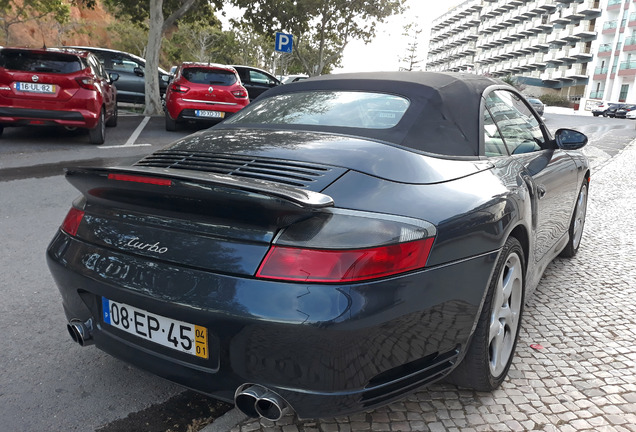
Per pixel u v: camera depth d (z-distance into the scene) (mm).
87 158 8023
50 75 8211
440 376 1971
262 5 26078
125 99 16891
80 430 2080
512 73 88000
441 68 128875
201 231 1744
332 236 1639
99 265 1896
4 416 2135
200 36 67250
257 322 1582
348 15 28453
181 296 1679
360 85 2686
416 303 1729
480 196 2092
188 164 2119
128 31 64938
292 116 2574
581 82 68938
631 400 2379
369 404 1740
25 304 3182
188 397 2328
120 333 1937
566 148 3311
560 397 2379
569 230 4168
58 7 38906
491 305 2131
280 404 1663
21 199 5613
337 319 1561
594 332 3074
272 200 1545
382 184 1900
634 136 20250
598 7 66250
